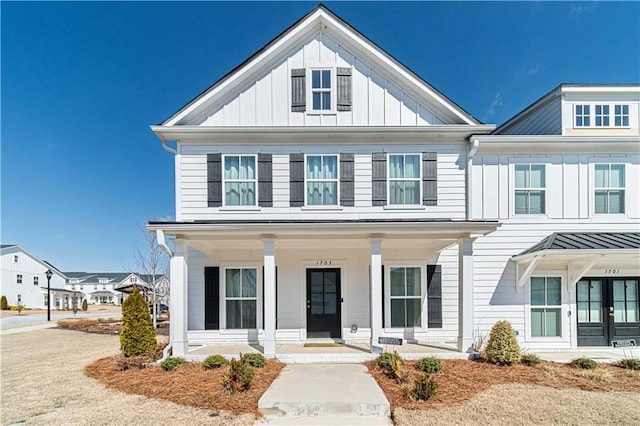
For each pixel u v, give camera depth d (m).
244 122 9.85
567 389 6.27
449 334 9.77
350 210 9.73
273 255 8.19
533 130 11.79
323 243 9.11
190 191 9.71
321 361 7.97
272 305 8.08
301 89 9.91
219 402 5.69
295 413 5.42
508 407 5.47
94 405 5.73
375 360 7.77
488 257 9.81
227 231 8.00
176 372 7.25
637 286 9.79
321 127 9.59
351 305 10.03
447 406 5.50
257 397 5.86
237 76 9.68
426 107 9.98
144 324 8.65
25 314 29.30
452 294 9.95
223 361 7.55
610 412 5.33
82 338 13.79
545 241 9.55
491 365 7.55
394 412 5.29
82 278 64.25
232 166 9.84
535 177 10.01
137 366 7.77
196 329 9.77
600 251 8.38
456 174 9.89
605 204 9.99
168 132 9.56
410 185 9.88
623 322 9.70
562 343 9.54
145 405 5.67
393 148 9.91
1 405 5.79
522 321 9.65
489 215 9.85
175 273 8.20
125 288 19.61
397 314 9.95
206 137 9.77
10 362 8.98
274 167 9.81
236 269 10.05
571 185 9.97
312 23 9.87
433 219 9.73
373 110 9.93
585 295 9.78
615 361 8.37
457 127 9.62
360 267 10.10
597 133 10.38
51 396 6.17
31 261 40.69
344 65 9.99
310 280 10.18
